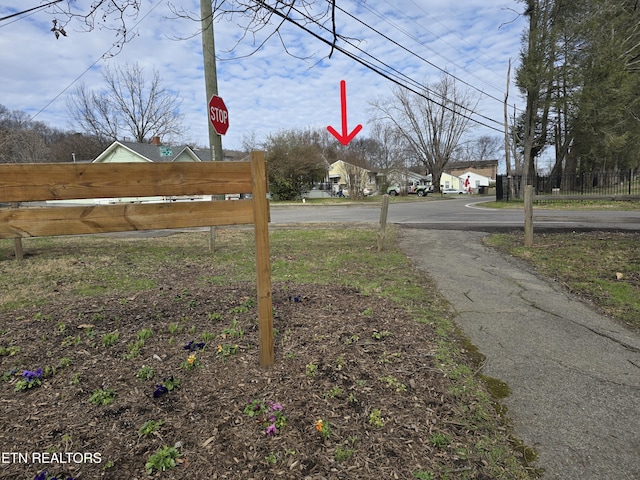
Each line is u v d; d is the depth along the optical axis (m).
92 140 43.72
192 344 2.87
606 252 6.20
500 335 3.41
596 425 2.19
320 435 1.99
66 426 2.00
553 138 26.05
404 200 29.70
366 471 1.78
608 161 30.02
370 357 2.81
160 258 6.49
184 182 2.37
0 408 2.13
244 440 1.94
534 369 2.82
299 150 30.72
